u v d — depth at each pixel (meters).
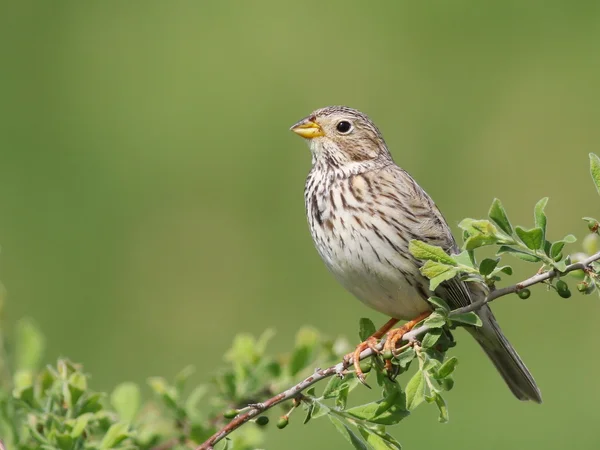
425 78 17.12
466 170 16.03
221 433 6.94
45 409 7.82
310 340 8.65
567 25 17.94
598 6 17.98
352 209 8.52
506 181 15.87
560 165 16.06
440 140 16.23
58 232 15.33
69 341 14.36
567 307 14.23
